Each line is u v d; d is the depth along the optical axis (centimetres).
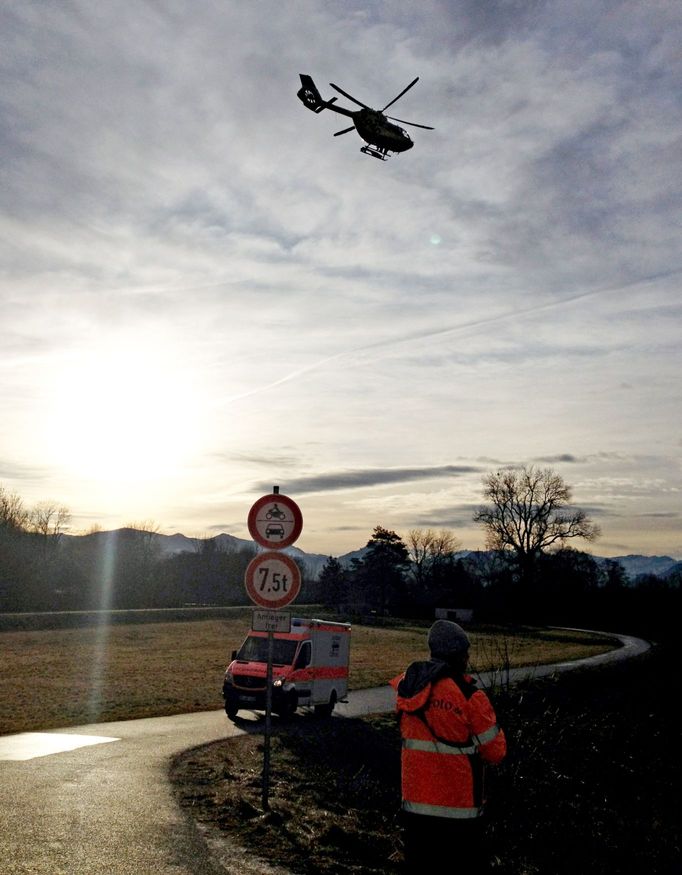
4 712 2186
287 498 1042
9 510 10269
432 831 505
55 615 7306
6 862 677
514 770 1008
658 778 1474
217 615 8438
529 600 10181
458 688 516
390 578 12519
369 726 2098
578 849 933
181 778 1132
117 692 2803
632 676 3050
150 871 675
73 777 1097
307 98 2642
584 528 9506
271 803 979
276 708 2102
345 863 755
